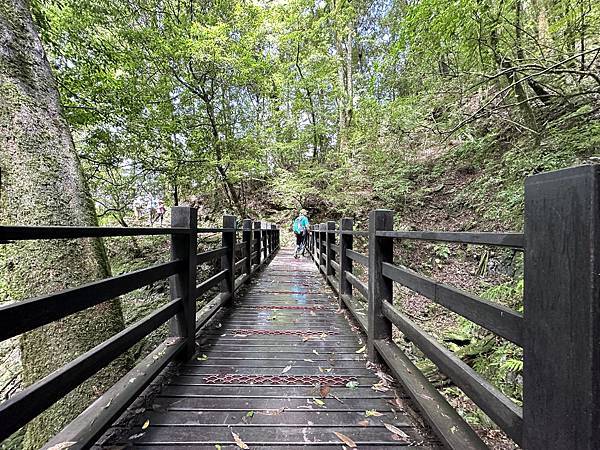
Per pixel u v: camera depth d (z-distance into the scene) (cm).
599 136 415
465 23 425
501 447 287
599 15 413
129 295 708
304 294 504
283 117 1412
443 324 623
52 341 263
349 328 340
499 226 664
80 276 285
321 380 221
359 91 1120
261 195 1653
